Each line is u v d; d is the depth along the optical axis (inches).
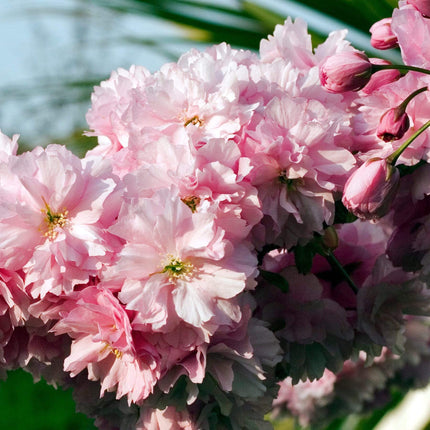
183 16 51.1
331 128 27.9
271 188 27.9
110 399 29.0
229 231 27.2
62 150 27.8
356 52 28.1
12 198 27.5
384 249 30.7
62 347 28.5
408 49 28.0
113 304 27.1
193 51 29.4
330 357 29.7
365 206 27.5
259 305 29.4
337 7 46.4
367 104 28.4
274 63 28.7
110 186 27.5
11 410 61.2
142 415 28.4
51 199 27.4
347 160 27.9
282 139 27.5
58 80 54.6
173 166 27.5
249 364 27.6
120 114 29.0
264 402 28.5
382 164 27.5
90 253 27.1
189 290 26.9
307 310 29.4
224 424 28.4
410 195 28.9
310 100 28.2
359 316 29.6
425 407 46.3
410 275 30.0
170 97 28.0
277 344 27.9
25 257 27.4
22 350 28.5
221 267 27.0
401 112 27.8
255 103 28.0
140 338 27.2
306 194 27.9
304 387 37.3
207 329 26.9
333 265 30.1
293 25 29.9
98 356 27.5
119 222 27.0
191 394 27.5
